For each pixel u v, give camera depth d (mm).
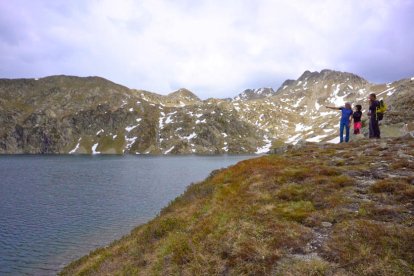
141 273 12141
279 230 10680
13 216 50562
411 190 11625
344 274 7754
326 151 23969
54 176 108938
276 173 18266
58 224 45562
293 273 8211
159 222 18562
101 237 39062
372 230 9281
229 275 9172
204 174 116500
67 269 22609
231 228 11859
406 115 37031
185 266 10523
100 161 194500
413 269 7566
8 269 29500
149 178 103000
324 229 10523
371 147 21906
